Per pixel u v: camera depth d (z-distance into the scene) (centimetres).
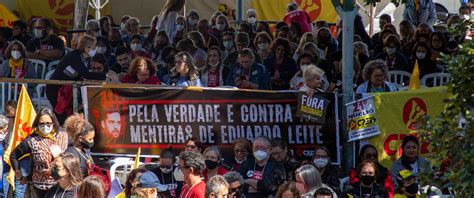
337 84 1531
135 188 1077
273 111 1334
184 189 1123
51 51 1838
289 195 1076
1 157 1337
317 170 1188
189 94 1350
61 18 2827
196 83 1502
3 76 1719
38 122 1231
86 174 1204
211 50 1638
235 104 1341
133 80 1509
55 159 1131
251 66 1537
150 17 2850
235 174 1162
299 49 1831
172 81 1516
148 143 1365
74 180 1107
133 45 1888
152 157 1362
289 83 1659
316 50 1680
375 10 2766
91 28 2006
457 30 850
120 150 1371
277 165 1252
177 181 1250
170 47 1742
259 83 1533
